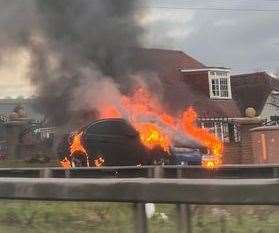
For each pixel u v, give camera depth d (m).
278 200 7.35
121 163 38.66
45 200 9.57
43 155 56.62
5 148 63.00
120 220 9.34
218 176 20.25
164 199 8.20
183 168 20.83
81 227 9.96
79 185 9.01
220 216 8.62
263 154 33.84
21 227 10.76
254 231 8.38
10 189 9.80
